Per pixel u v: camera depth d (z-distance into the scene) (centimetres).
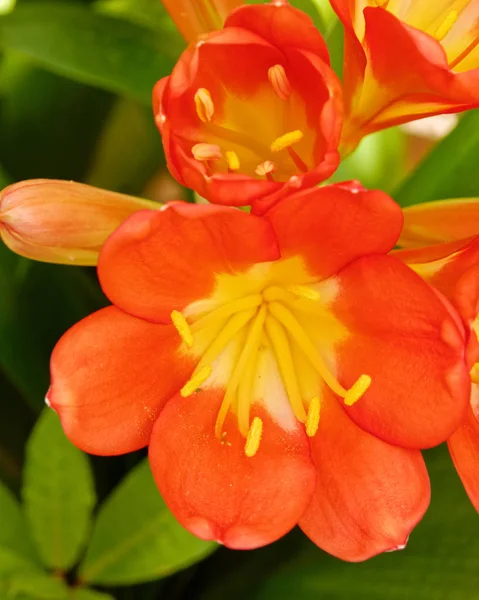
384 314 32
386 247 31
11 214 33
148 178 43
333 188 31
